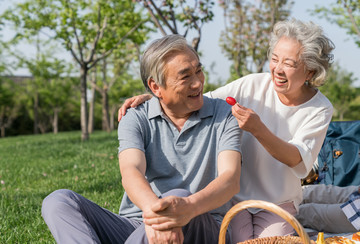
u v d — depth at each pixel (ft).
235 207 5.49
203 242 6.57
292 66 7.57
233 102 6.96
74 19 41.45
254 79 8.66
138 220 7.22
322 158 11.55
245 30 36.88
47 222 6.26
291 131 8.26
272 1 33.24
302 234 4.99
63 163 23.95
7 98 111.34
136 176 6.36
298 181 8.39
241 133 7.20
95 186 16.42
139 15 41.68
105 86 70.64
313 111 8.16
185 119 7.26
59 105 106.63
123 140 7.00
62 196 6.35
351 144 11.34
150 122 7.24
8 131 119.85
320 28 7.69
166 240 5.69
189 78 6.66
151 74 6.81
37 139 54.13
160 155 7.19
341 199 10.12
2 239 9.77
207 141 7.16
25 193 15.53
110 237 6.84
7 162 26.35
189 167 7.10
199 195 5.87
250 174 8.39
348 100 123.44
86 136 44.73
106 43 43.78
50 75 80.59
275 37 7.87
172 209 5.56
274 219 8.13
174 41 6.66
